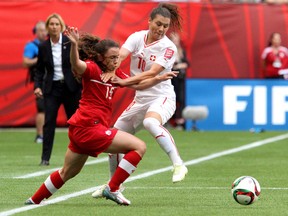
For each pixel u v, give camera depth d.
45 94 31.86
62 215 19.98
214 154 37.22
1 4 49.00
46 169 30.84
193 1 52.38
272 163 33.50
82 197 23.33
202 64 50.78
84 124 20.77
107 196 21.48
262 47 51.25
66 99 31.91
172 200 22.83
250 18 51.12
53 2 49.44
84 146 20.89
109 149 21.00
